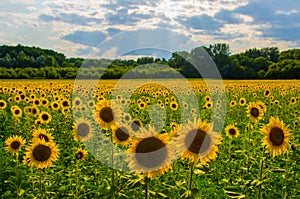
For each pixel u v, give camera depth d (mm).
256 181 5598
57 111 17547
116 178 6422
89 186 7562
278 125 5965
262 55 89125
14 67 78625
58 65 82125
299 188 7414
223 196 7184
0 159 8984
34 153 6312
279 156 9461
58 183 7652
